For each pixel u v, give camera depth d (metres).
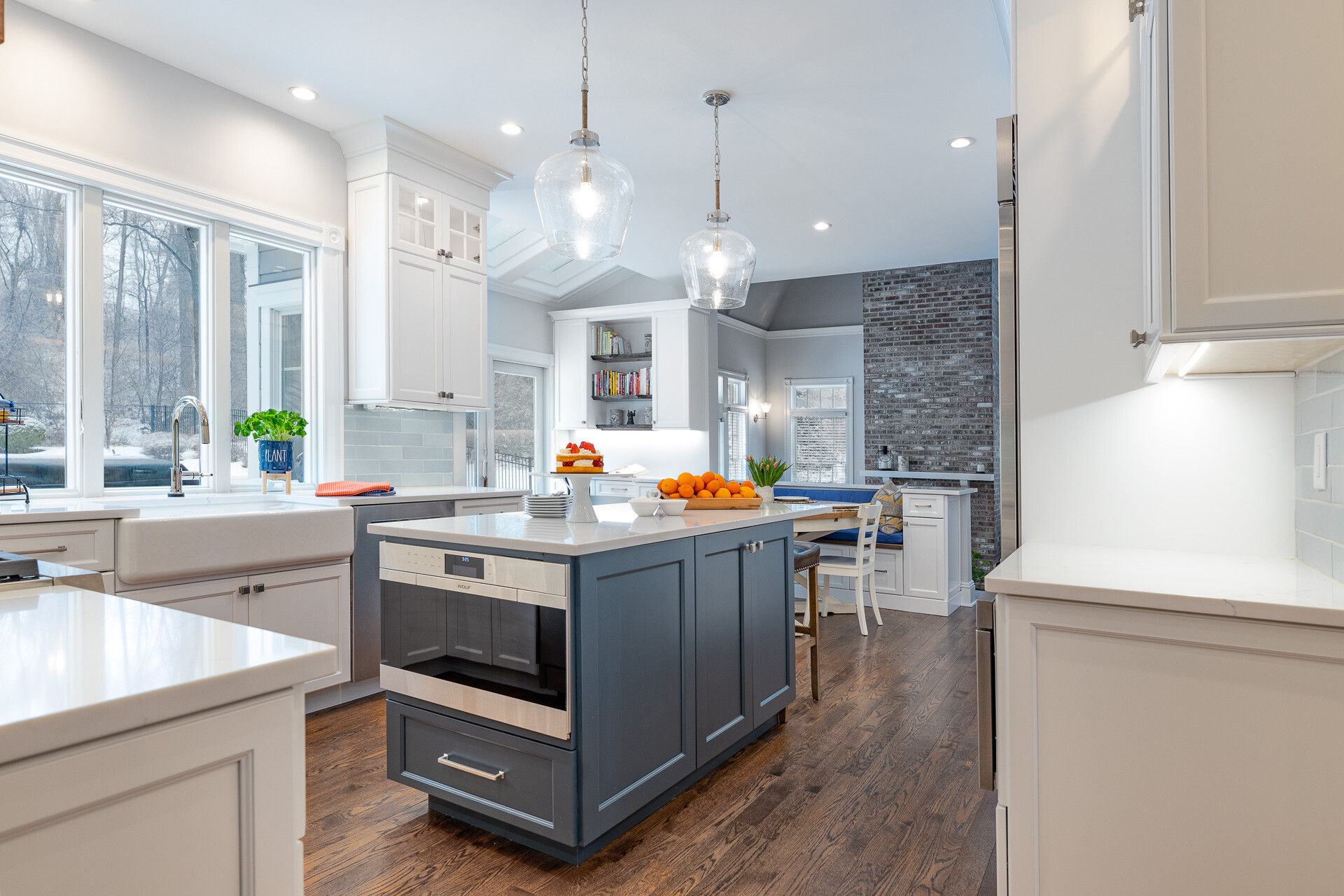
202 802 0.77
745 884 1.99
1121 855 1.28
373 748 2.89
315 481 3.97
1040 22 1.91
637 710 2.22
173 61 3.31
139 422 3.34
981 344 7.92
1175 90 1.25
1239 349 1.40
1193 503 1.78
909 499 5.58
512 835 2.19
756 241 6.17
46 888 0.66
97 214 3.14
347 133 3.99
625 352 7.64
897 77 3.46
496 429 6.97
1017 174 1.93
